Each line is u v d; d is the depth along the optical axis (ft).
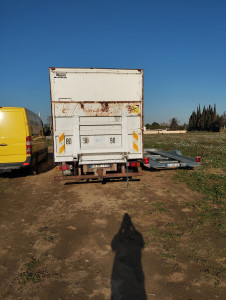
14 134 28.60
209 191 22.52
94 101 22.02
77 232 14.98
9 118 28.53
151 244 13.32
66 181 28.43
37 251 12.89
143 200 20.66
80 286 10.02
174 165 29.35
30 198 22.29
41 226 16.02
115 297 9.33
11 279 10.58
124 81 22.29
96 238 14.15
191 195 21.86
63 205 19.99
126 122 22.56
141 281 10.26
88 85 21.81
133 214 17.57
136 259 11.89
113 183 26.76
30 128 30.35
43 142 43.37
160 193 22.59
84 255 12.37
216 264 11.37
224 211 17.74
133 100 22.57
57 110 21.62
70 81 21.58
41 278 10.60
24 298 9.40
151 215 17.28
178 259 11.82
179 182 26.66
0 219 17.43
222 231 14.67
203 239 13.75
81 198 21.68
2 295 9.58
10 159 28.66
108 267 11.30
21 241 14.03
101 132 22.38
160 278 10.43
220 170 32.96
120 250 12.76
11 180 30.07
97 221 16.53
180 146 66.74
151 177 29.43
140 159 24.39
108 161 22.49
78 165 22.52
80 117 21.93
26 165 29.07
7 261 12.00
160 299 9.19
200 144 75.41
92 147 22.35
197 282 10.11
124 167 23.34
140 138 23.16
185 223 15.88
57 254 12.55
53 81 21.39
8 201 21.58
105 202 20.36
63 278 10.57
